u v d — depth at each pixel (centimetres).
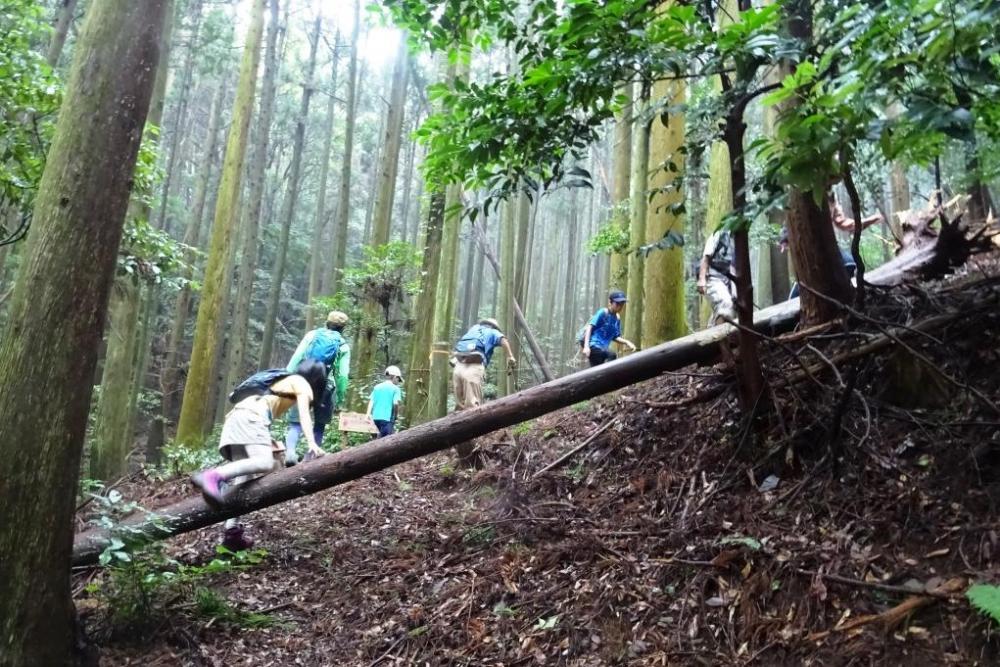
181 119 2459
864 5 241
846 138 211
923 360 334
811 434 379
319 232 2375
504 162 375
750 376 388
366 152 3055
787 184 240
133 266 673
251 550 489
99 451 948
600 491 467
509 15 355
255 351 2659
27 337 284
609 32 285
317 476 480
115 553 343
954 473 315
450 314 1110
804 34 343
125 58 305
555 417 659
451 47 377
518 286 1777
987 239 489
